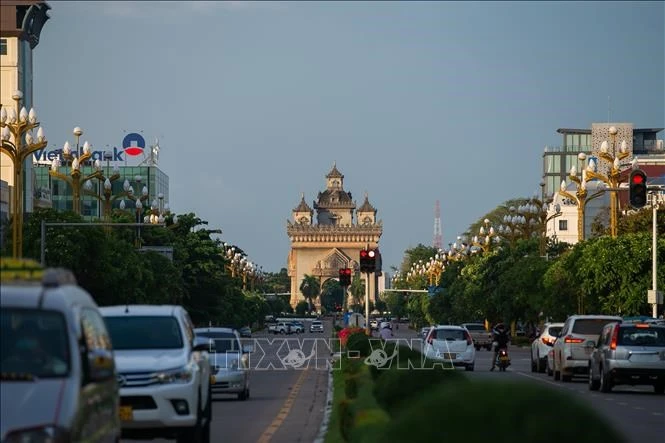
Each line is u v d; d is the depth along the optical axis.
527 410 12.12
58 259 89.75
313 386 66.94
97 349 19.08
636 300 93.88
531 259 127.94
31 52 151.00
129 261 97.38
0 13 143.75
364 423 23.78
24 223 92.44
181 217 155.62
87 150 91.88
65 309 18.25
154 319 30.42
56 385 17.22
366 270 90.31
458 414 12.26
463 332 82.50
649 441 35.38
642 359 57.09
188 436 29.08
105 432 19.02
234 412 47.94
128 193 107.69
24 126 71.12
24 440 16.33
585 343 67.19
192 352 29.94
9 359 17.72
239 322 189.88
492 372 79.94
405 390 27.44
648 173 199.50
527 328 158.88
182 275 142.00
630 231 124.62
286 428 40.09
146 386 28.27
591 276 95.38
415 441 12.35
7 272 19.19
